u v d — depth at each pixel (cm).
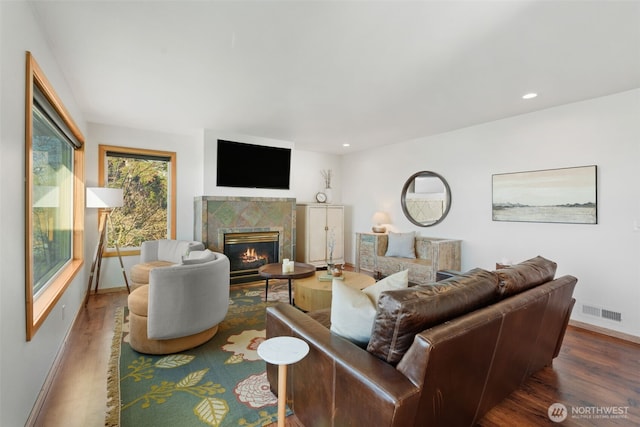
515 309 159
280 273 354
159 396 200
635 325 297
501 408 195
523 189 379
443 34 206
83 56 239
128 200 462
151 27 201
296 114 386
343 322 165
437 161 486
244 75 273
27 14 175
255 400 197
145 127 452
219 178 476
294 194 610
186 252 401
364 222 632
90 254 431
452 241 435
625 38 208
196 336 269
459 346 128
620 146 306
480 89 302
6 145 147
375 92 312
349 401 132
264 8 180
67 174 346
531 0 170
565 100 329
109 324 320
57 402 193
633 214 299
